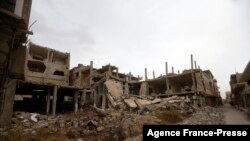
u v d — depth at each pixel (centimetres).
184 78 2809
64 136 961
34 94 2531
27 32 573
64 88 2067
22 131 921
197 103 2300
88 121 1192
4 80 532
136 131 1002
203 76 2917
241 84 2558
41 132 950
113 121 1284
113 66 3148
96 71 3056
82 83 2841
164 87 3362
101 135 1012
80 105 2314
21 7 627
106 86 2442
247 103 2517
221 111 2152
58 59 2891
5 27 545
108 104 2283
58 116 1697
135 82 3175
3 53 568
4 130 905
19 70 664
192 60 2512
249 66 1344
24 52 680
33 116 1434
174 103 1891
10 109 1020
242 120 1312
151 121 1205
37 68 2745
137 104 1880
